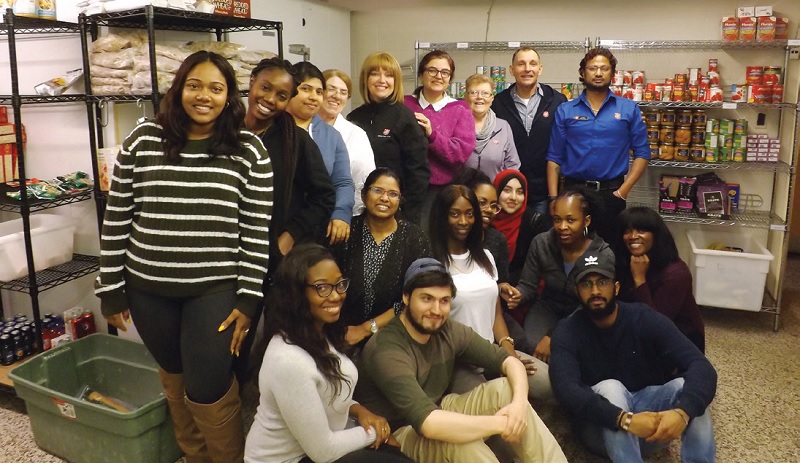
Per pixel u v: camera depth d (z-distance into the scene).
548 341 2.59
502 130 3.36
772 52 3.94
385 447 1.91
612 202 3.45
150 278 1.90
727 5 4.00
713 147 3.89
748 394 2.90
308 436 1.75
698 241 4.27
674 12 4.10
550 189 3.56
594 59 3.34
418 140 2.90
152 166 1.84
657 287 2.60
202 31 3.15
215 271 1.91
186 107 1.81
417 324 1.99
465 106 3.19
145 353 2.62
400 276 2.34
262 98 2.11
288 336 1.77
